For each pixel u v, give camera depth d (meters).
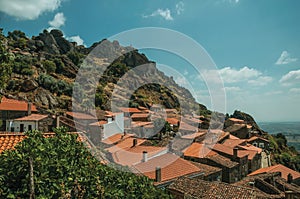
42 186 3.67
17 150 4.05
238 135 51.50
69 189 3.93
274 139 66.06
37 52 67.00
